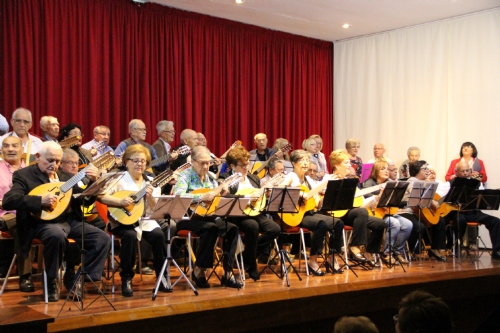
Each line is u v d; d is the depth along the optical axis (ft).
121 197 14.53
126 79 25.34
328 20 29.45
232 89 29.19
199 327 13.73
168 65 26.66
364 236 19.21
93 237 14.15
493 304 20.66
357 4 27.02
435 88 29.84
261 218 17.57
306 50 32.53
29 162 17.89
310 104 32.60
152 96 26.21
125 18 25.36
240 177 16.05
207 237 15.71
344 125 33.37
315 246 18.10
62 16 23.50
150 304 13.23
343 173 19.69
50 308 12.71
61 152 14.16
